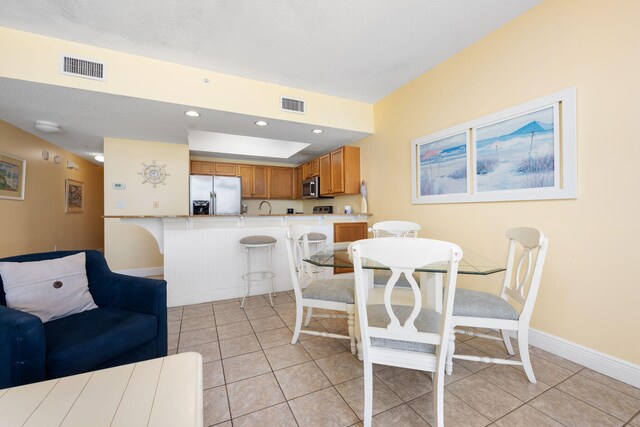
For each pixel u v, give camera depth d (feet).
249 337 6.99
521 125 6.60
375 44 7.79
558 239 6.00
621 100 5.06
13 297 4.58
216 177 15.10
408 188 10.29
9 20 6.57
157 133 12.10
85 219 17.47
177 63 8.63
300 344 6.62
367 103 12.07
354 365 5.71
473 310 5.09
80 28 6.89
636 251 4.92
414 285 3.67
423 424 4.10
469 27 7.11
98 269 5.88
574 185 5.68
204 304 9.52
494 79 7.24
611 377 5.16
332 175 14.23
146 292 5.16
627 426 4.03
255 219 10.53
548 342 6.15
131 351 4.73
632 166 4.94
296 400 4.66
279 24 6.88
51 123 10.46
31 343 3.45
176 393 2.57
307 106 10.77
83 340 4.08
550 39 6.07
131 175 13.43
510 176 6.85
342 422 4.17
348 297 6.05
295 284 6.52
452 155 8.41
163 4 6.12
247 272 10.37
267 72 9.29
